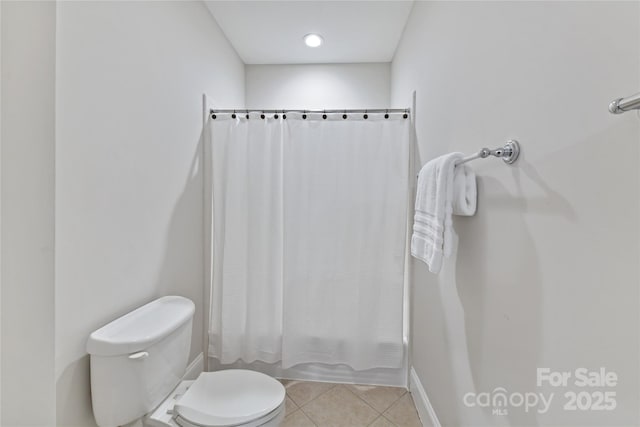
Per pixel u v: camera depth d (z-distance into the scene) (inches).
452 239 39.9
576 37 23.6
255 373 54.2
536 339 28.6
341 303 74.7
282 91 110.6
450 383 49.5
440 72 55.3
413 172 73.3
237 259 75.4
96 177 41.2
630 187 19.5
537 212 28.3
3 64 28.2
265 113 77.7
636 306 19.3
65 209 36.4
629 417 19.9
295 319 74.8
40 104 30.1
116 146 44.9
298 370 77.8
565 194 24.9
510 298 32.7
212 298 77.6
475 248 40.9
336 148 73.6
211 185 76.9
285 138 74.5
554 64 26.0
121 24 45.7
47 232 30.9
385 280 74.1
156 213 55.8
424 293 65.1
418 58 70.8
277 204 75.4
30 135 29.7
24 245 29.7
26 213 29.8
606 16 20.9
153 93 54.3
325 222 74.0
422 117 67.4
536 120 28.3
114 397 39.1
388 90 108.5
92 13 39.9
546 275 27.2
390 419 64.7
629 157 19.5
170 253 61.0
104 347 38.5
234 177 74.9
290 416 65.0
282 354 74.9
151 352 42.2
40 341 30.7
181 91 64.6
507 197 33.2
